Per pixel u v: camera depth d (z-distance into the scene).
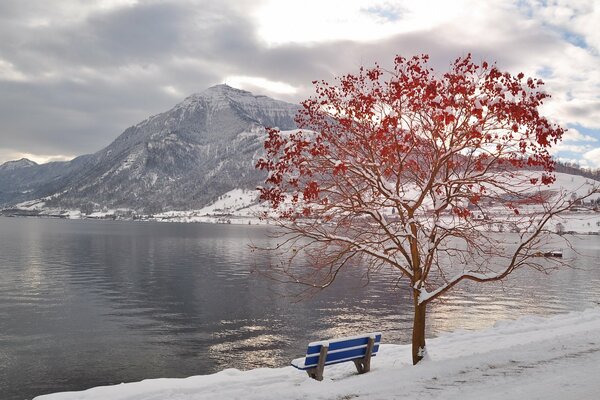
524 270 82.06
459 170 11.96
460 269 61.22
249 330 40.75
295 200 11.27
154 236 190.00
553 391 8.07
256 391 9.64
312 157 11.20
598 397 7.64
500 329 16.70
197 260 98.25
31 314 46.84
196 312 47.97
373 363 13.38
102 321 44.09
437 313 46.16
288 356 33.53
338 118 11.59
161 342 37.12
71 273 77.06
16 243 141.75
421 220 11.98
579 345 11.97
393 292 58.91
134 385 11.51
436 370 9.78
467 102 10.88
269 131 11.34
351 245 11.70
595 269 85.38
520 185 10.85
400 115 11.46
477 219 11.20
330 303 52.12
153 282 68.12
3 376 29.66
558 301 52.72
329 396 8.35
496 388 8.42
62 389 27.55
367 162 11.52
